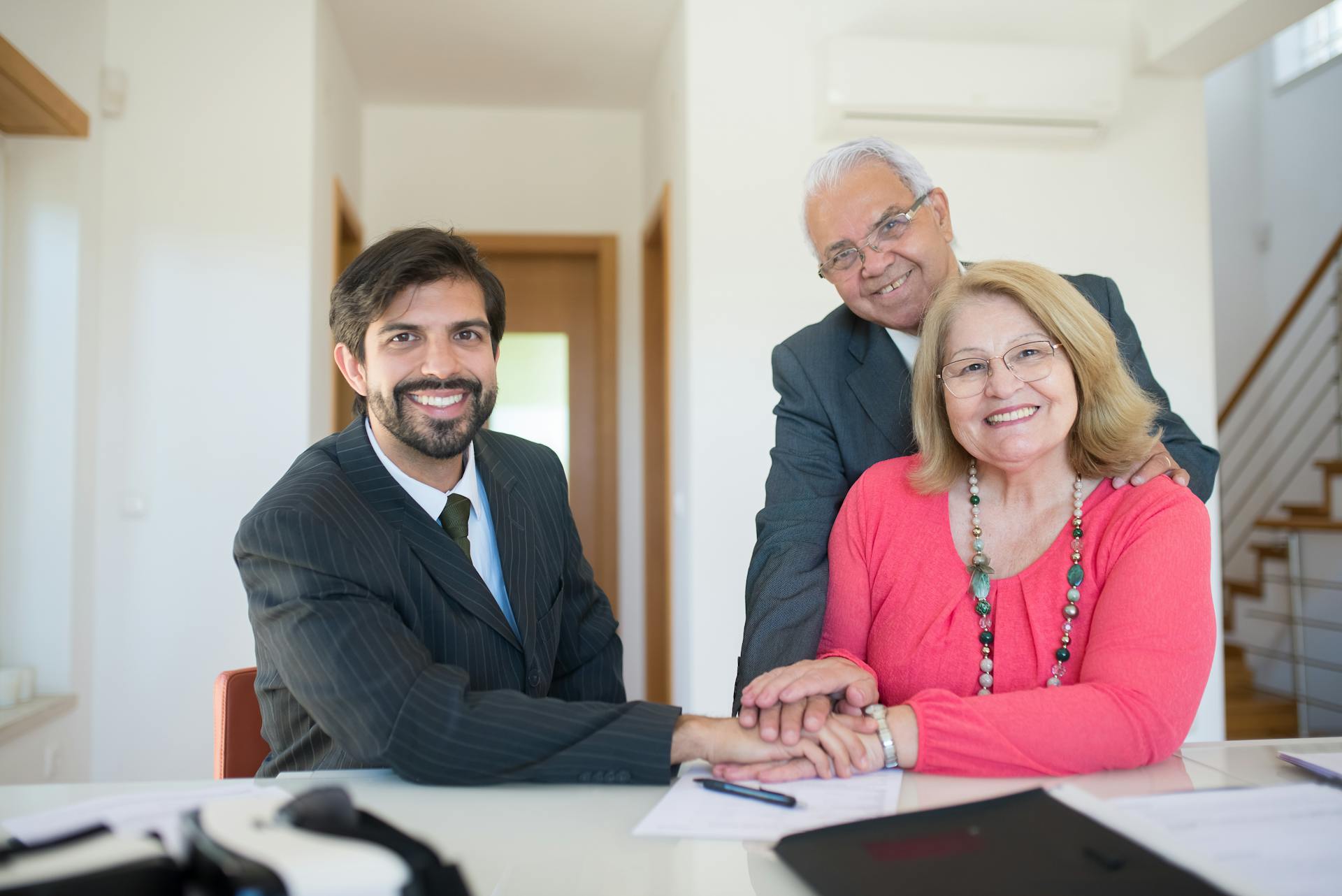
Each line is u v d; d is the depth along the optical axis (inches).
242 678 56.7
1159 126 132.2
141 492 120.1
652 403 173.5
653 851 31.0
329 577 44.5
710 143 126.9
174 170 122.5
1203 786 36.8
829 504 64.5
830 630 55.1
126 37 122.9
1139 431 47.3
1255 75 248.5
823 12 128.8
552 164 178.9
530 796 37.4
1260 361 210.8
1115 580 44.6
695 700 123.7
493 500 57.9
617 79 165.9
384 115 175.9
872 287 71.9
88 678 116.9
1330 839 29.8
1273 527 180.9
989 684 47.5
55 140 115.0
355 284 52.7
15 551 111.7
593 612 64.9
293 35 124.8
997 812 31.1
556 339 183.5
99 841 24.4
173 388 121.0
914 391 52.1
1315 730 158.9
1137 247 131.3
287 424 122.1
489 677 51.6
